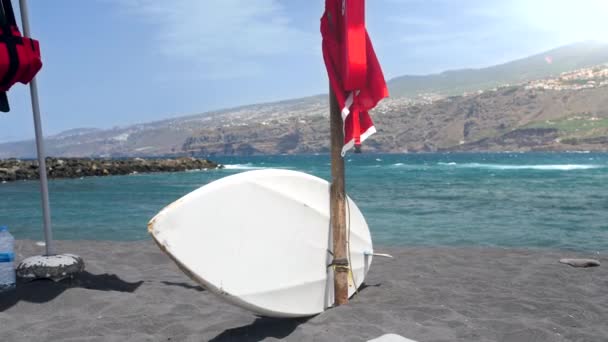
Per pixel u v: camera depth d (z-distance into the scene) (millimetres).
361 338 2752
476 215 9734
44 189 3619
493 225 8352
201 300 3512
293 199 3064
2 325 2965
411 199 13227
